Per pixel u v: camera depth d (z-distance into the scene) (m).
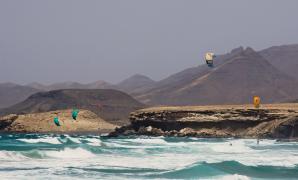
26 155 97.19
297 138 194.00
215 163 84.50
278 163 94.31
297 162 96.94
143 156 107.31
